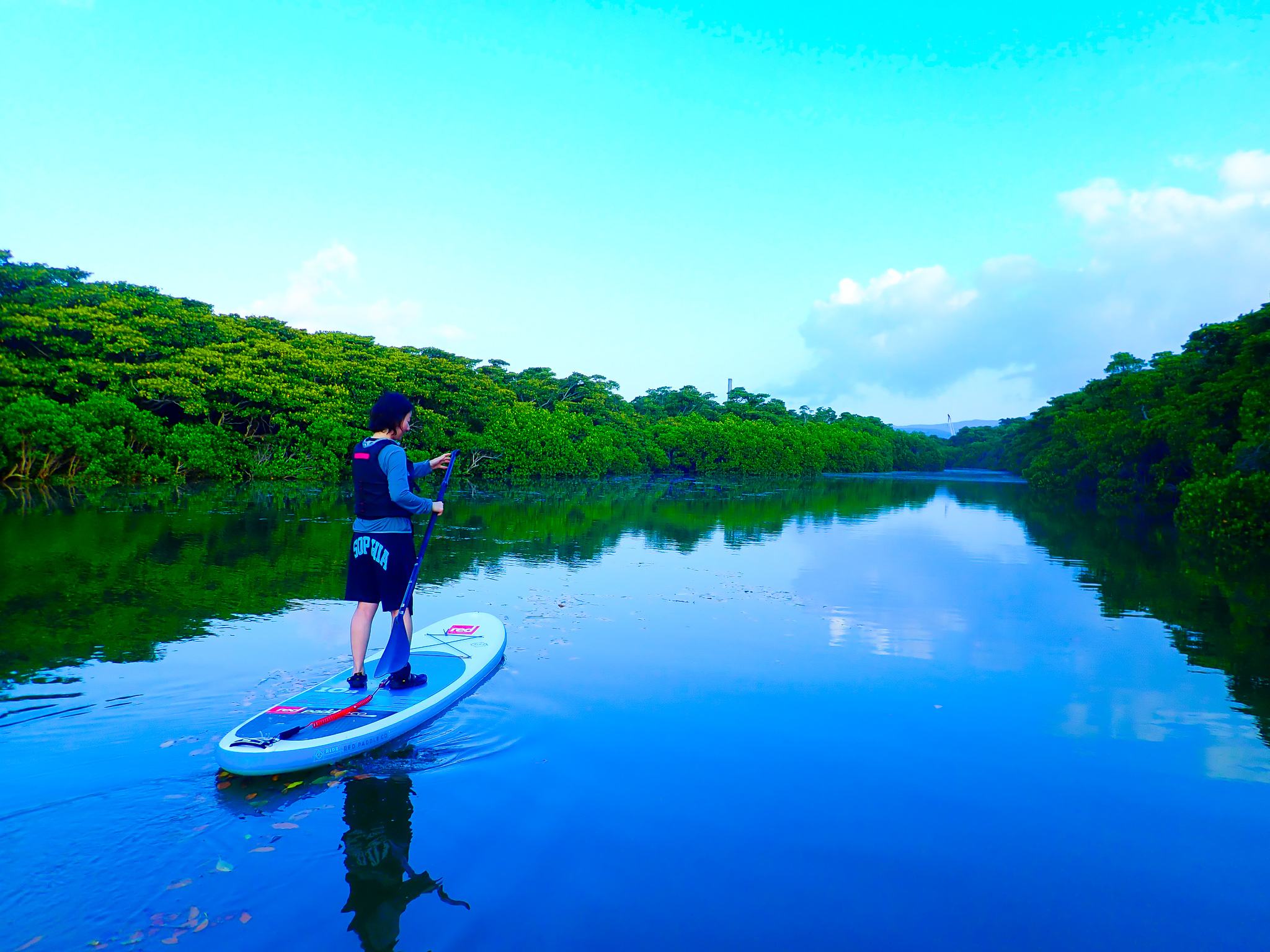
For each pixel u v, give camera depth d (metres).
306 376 28.53
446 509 19.06
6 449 19.00
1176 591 8.94
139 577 7.85
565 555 11.05
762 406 81.12
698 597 8.10
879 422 101.75
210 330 27.58
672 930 2.33
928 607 7.81
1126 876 2.73
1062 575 10.23
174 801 3.08
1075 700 4.79
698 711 4.44
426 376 31.41
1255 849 2.94
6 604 6.53
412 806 3.12
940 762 3.75
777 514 20.25
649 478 45.84
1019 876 2.71
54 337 22.64
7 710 4.05
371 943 2.21
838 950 2.26
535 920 2.36
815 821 3.09
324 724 3.76
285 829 2.88
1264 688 5.07
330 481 26.66
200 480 24.30
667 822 3.04
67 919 2.28
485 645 5.46
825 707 4.57
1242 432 18.09
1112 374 45.84
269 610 6.58
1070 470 40.53
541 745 3.84
